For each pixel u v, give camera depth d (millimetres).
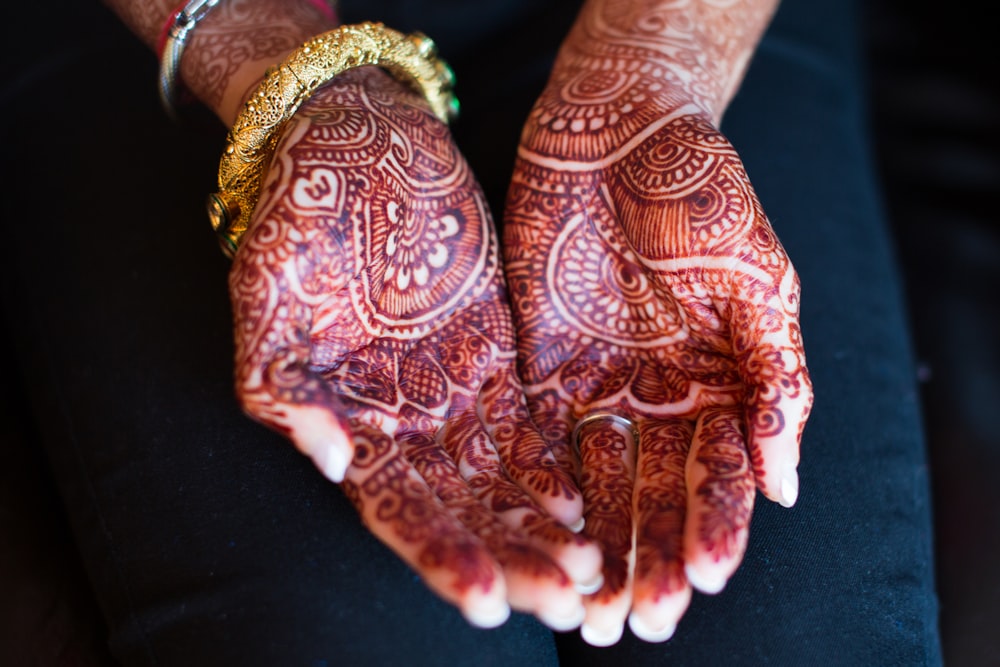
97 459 425
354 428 358
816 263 487
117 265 467
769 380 370
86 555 415
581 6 547
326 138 377
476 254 419
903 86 756
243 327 349
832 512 419
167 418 424
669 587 337
